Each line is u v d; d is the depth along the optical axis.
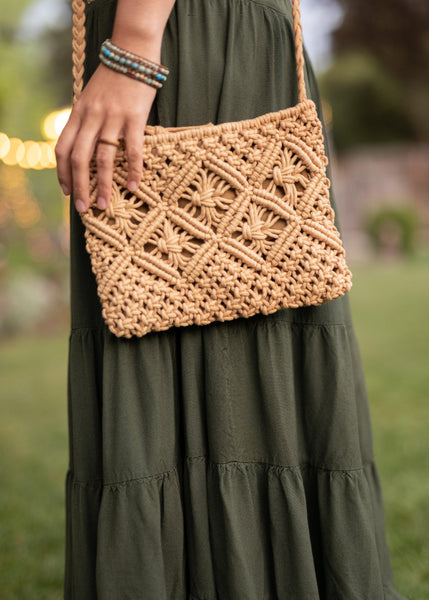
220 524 0.97
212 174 0.92
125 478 0.93
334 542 1.01
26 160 5.85
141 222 0.90
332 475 1.03
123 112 0.87
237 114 0.99
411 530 1.64
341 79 16.48
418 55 15.91
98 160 0.88
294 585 0.98
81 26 0.95
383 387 3.10
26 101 5.66
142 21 0.86
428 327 4.68
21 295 5.96
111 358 0.96
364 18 15.60
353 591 0.99
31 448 2.53
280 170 0.93
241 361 1.01
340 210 12.46
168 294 0.91
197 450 0.99
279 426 1.00
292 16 1.10
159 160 0.90
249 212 0.93
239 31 1.00
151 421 0.95
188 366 0.99
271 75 1.03
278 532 0.99
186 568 1.01
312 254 0.95
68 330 6.02
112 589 0.92
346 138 17.17
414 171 12.07
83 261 1.04
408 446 2.25
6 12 4.74
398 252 11.08
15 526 1.82
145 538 0.92
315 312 1.06
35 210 6.64
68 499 1.08
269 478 1.00
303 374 1.06
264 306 0.95
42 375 3.98
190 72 0.97
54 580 1.51
